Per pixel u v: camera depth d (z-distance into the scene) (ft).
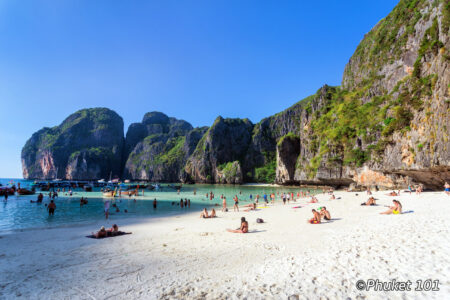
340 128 171.94
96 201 138.21
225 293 18.13
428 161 88.74
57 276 23.86
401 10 152.46
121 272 24.67
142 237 43.32
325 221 50.31
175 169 555.69
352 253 24.52
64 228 56.75
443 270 18.01
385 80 150.92
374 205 73.46
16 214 84.17
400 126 110.42
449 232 27.48
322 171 180.86
